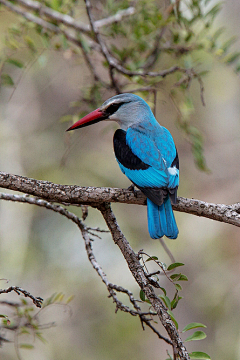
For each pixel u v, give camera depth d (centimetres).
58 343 1270
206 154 1770
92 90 916
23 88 1527
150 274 544
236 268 1531
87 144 1534
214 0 1102
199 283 1525
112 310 1325
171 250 1512
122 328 1298
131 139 748
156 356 1355
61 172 1374
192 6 841
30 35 987
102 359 1266
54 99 1558
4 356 1129
